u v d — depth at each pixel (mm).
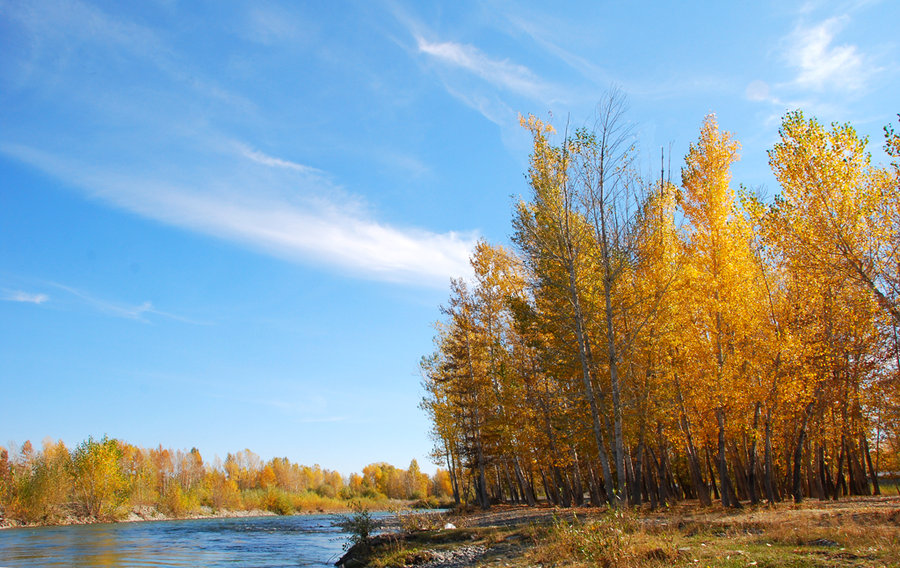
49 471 60438
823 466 29266
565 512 23656
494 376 28500
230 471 138875
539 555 12680
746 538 11766
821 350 20094
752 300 20984
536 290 24203
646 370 21359
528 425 26922
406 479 112812
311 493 112875
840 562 8523
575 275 20547
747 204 20469
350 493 119062
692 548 10805
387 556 17031
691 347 21109
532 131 21672
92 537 38250
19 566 21609
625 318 20969
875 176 17562
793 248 18906
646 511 21688
